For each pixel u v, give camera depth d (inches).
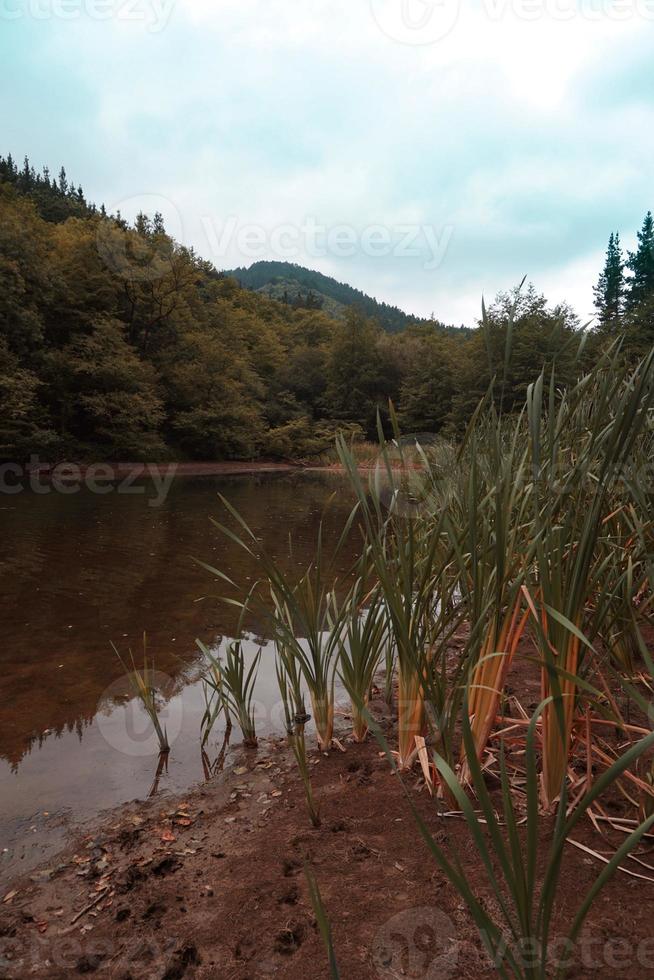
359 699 73.6
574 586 48.4
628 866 44.0
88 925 44.2
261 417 1236.5
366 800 59.3
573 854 46.0
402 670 64.6
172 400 963.3
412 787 60.9
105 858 53.2
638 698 40.9
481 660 50.6
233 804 61.8
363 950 38.6
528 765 29.9
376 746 74.0
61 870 51.7
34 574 176.6
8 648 111.6
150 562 195.0
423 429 1199.6
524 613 54.0
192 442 999.0
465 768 57.6
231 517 335.6
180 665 104.0
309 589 74.8
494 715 55.2
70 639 117.0
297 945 39.9
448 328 2140.7
